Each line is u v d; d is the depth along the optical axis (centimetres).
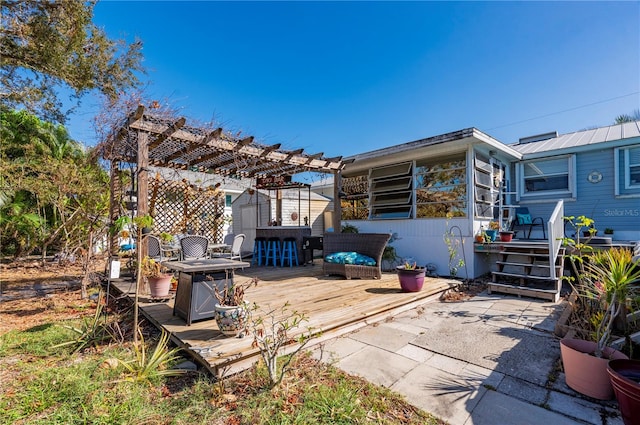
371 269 571
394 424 191
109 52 717
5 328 359
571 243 471
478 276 626
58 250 909
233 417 197
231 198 1472
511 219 749
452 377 247
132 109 423
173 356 274
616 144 627
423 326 368
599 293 289
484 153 666
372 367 264
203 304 327
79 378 233
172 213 844
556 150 697
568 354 230
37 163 680
